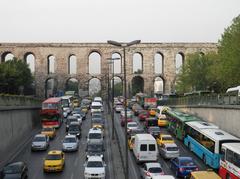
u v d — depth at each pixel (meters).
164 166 46.75
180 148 57.16
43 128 69.12
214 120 62.84
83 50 148.50
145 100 110.19
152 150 47.09
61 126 81.19
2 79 108.56
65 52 148.25
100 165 41.19
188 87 112.62
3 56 147.12
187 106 84.00
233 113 53.47
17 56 146.25
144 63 149.00
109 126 81.44
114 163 48.72
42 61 147.38
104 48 148.50
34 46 147.00
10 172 38.75
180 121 62.72
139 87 172.88
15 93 112.62
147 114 87.69
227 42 79.88
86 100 126.69
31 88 140.25
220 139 43.28
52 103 76.75
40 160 50.84
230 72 74.50
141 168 42.22
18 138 64.31
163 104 117.00
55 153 45.91
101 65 148.75
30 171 44.88
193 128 53.78
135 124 69.50
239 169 34.78
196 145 51.16
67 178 41.59
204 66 109.44
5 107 54.84
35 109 83.25
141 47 148.62
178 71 136.00
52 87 164.38
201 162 48.16
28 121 74.25
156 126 70.75
